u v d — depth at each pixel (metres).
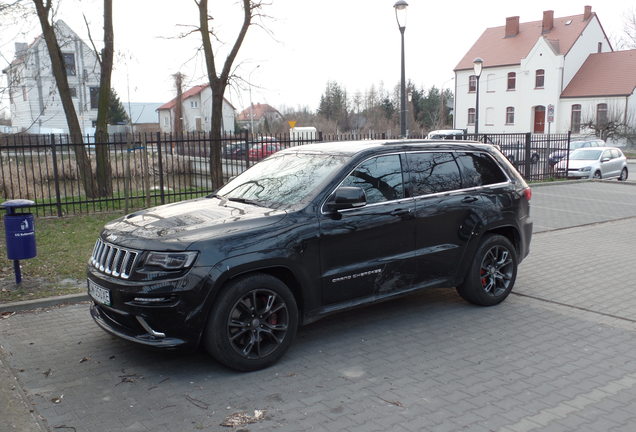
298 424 3.59
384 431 3.49
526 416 3.68
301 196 4.87
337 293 4.85
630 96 47.00
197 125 65.88
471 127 58.94
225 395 4.01
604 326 5.45
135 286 4.12
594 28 52.88
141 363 4.59
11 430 3.49
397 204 5.23
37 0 13.55
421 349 4.88
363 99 80.75
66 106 14.11
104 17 14.01
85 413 3.76
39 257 7.92
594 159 22.48
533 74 52.84
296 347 4.95
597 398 3.93
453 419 3.64
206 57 15.05
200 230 4.34
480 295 5.95
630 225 11.64
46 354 4.78
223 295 4.21
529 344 4.98
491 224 5.92
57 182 11.39
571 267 7.92
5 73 16.48
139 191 15.02
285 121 71.38
